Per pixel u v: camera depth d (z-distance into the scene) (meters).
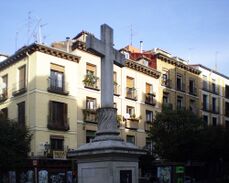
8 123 32.44
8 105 40.09
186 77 55.06
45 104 37.06
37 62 37.16
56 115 37.78
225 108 63.41
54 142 37.25
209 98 59.69
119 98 43.94
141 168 39.75
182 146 38.03
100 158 12.39
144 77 47.78
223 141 39.31
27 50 37.69
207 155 39.00
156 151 39.19
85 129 39.62
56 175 36.25
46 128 36.72
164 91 50.69
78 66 40.09
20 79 39.09
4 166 31.75
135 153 12.84
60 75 38.75
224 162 49.19
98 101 41.31
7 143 31.48
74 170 35.16
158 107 49.09
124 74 45.09
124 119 43.84
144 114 46.91
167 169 26.66
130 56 50.94
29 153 35.72
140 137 45.62
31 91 37.16
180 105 53.34
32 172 35.09
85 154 12.54
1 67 41.47
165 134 38.31
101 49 13.60
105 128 13.11
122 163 12.57
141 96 46.94
